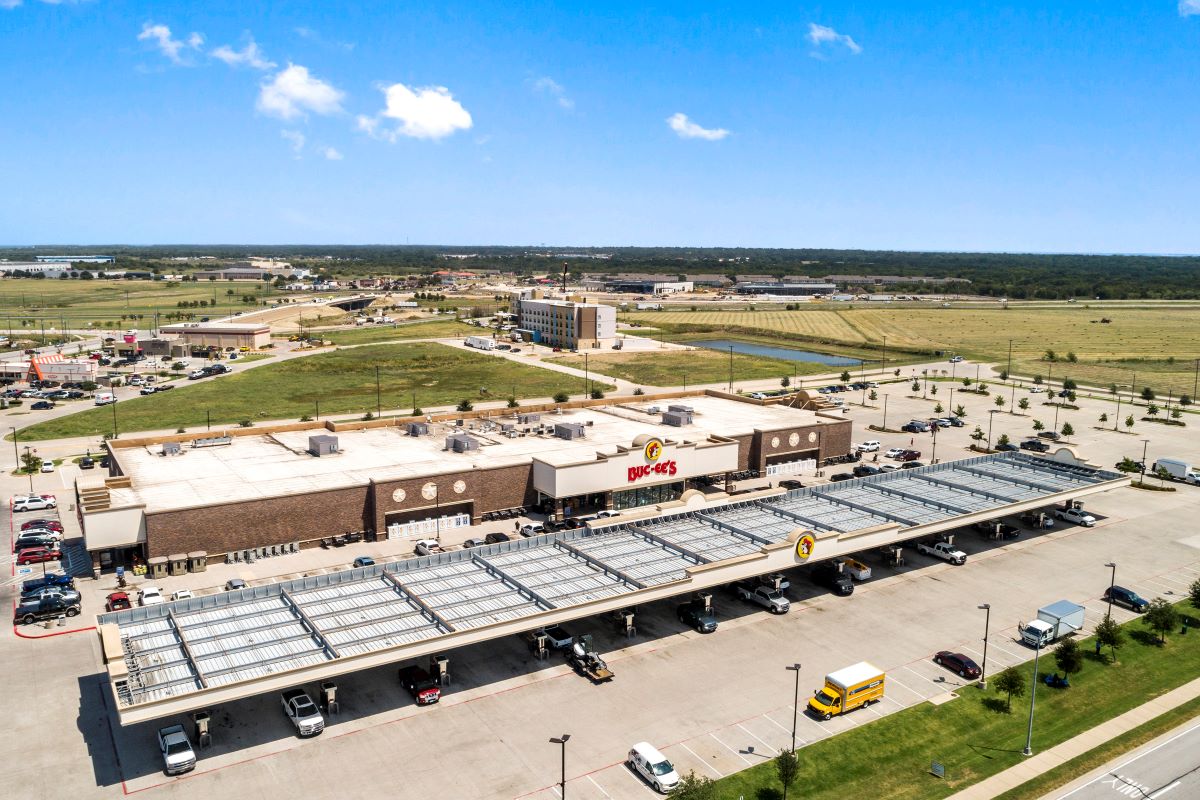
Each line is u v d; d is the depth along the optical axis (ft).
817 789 156.76
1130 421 488.02
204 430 463.01
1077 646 200.64
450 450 339.36
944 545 280.10
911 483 319.68
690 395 479.00
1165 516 332.60
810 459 398.01
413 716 180.65
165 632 188.55
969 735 176.04
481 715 181.16
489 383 633.20
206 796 152.97
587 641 210.38
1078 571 270.26
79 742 169.89
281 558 270.26
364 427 379.55
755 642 217.15
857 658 208.95
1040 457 351.67
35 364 609.42
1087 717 184.03
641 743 163.22
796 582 260.42
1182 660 211.41
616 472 315.37
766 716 181.78
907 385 653.71
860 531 249.14
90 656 206.59
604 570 224.74
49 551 270.87
